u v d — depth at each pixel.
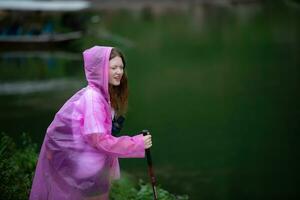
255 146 23.02
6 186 7.65
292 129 25.42
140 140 5.82
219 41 55.06
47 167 5.92
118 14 80.62
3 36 52.28
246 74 39.25
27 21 54.66
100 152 5.76
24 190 7.84
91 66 5.84
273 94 32.88
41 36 52.06
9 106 30.89
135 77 40.31
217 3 89.19
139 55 49.59
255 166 20.33
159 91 35.38
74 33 53.31
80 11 56.59
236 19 70.06
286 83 35.59
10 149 9.49
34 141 23.53
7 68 43.94
